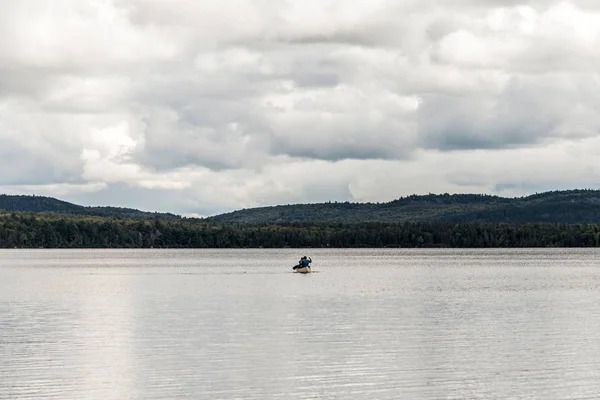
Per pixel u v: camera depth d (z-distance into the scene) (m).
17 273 189.62
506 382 51.81
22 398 47.66
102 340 67.56
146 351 62.00
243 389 49.78
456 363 57.47
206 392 49.06
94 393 48.75
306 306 97.44
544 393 49.19
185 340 67.44
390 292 123.12
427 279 162.75
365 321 80.62
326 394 48.75
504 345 65.00
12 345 65.00
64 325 77.81
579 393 49.22
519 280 159.25
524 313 88.88
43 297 113.38
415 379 52.53
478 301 105.50
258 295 116.44
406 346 64.44
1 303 103.06
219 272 194.00
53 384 50.88
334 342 66.38
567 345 65.00
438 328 75.12
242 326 76.44
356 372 54.47
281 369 55.28
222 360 58.38
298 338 68.50
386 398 48.00
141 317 84.62
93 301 106.12
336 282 150.88
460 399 47.84
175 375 53.38
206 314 87.56
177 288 133.25
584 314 88.06
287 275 179.25
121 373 53.94
